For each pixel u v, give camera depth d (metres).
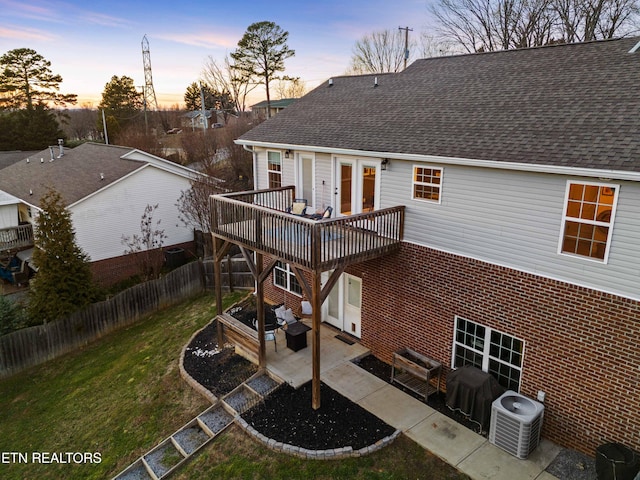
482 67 12.34
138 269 21.17
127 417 10.62
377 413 9.30
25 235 22.33
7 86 48.19
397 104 12.40
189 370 11.56
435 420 9.06
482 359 9.40
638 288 6.87
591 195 7.17
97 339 15.66
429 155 9.07
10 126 43.22
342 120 12.84
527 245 8.16
